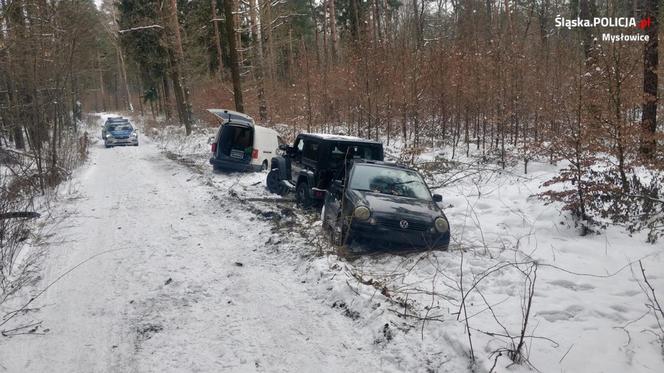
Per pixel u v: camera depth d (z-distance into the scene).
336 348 4.67
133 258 7.47
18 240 8.10
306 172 10.78
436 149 20.39
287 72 31.16
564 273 6.41
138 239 8.55
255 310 5.54
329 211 8.70
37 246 8.11
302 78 22.97
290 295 5.96
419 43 23.92
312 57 24.45
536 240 7.91
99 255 7.64
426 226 7.46
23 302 5.84
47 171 13.95
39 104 14.84
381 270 6.79
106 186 14.52
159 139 32.19
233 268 6.98
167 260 7.36
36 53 14.42
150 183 15.03
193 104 35.88
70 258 7.51
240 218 9.87
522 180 12.79
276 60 33.69
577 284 6.04
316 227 8.69
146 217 10.30
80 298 5.94
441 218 7.65
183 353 4.59
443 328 4.77
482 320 5.02
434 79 20.50
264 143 16.91
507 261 6.95
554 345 4.48
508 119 20.80
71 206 11.43
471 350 4.22
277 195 12.62
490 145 20.41
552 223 8.52
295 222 9.15
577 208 8.30
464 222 8.88
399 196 8.29
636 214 8.12
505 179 13.45
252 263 7.21
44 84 15.05
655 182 8.53
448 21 38.41
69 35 16.30
